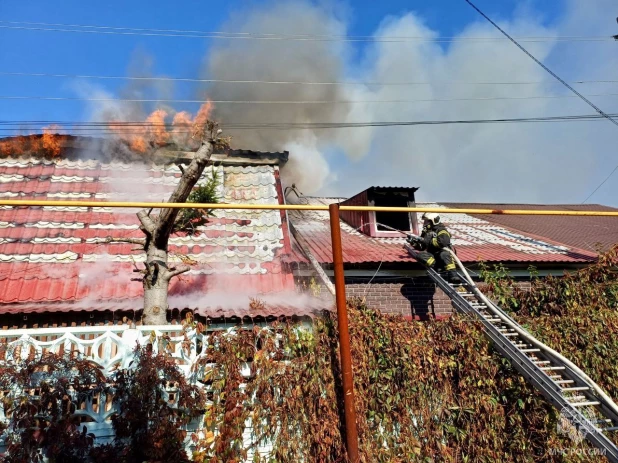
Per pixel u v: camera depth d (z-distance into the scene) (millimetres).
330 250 10070
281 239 9523
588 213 8266
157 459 5449
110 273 8055
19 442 5176
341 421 6395
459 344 7484
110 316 7367
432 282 10328
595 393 6992
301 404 6355
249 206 6355
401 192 12188
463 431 7070
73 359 5488
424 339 7312
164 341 6094
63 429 5188
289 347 6574
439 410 7070
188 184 6543
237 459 5898
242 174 11438
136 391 5555
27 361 5352
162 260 6594
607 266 9523
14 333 5695
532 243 12328
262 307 7086
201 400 5879
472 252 10984
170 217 6391
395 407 6832
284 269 8766
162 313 6414
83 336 6133
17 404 5246
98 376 5504
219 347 6238
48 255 8242
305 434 6289
